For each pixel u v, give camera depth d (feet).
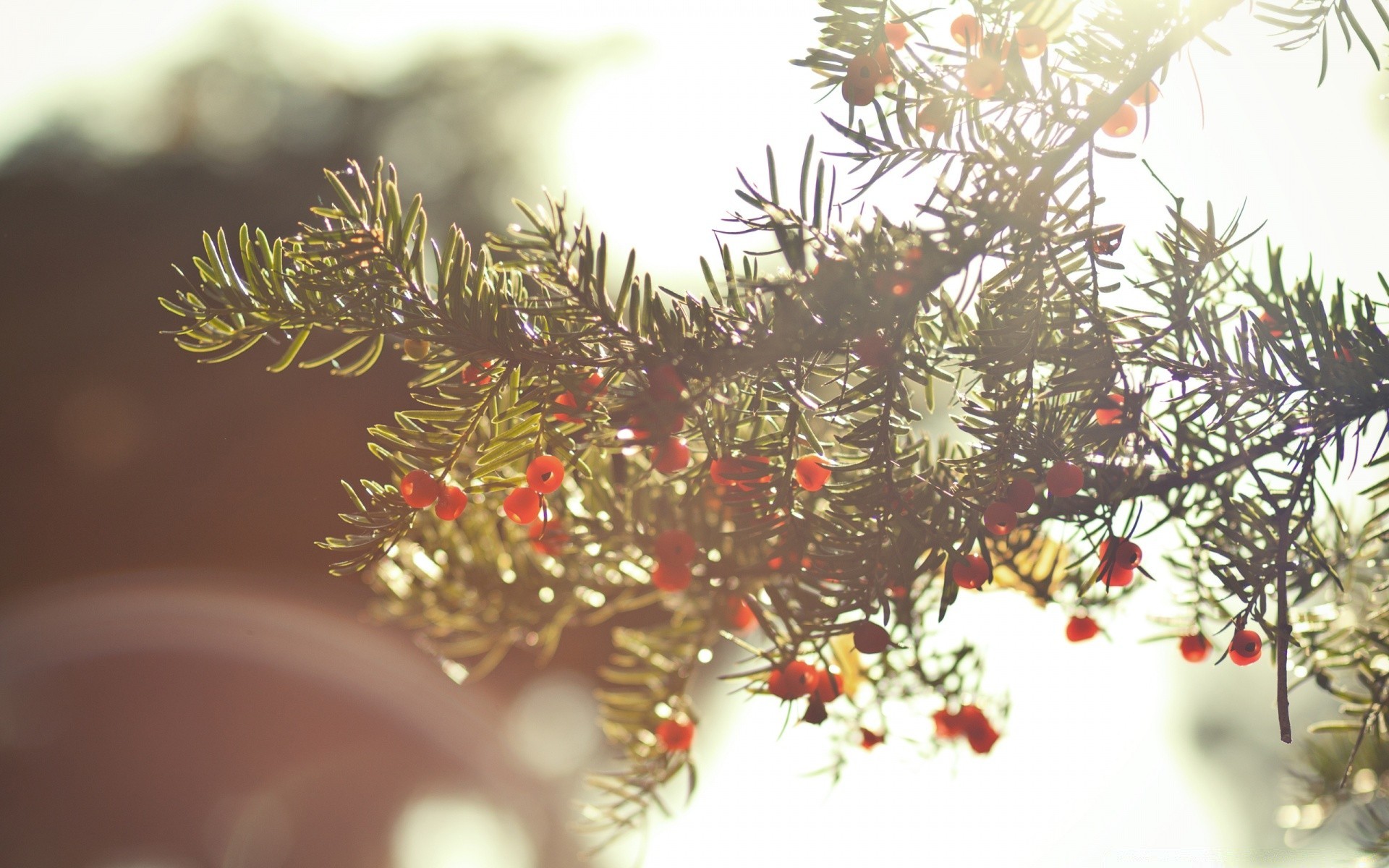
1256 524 2.56
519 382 2.57
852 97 2.49
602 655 10.82
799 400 2.53
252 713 12.10
